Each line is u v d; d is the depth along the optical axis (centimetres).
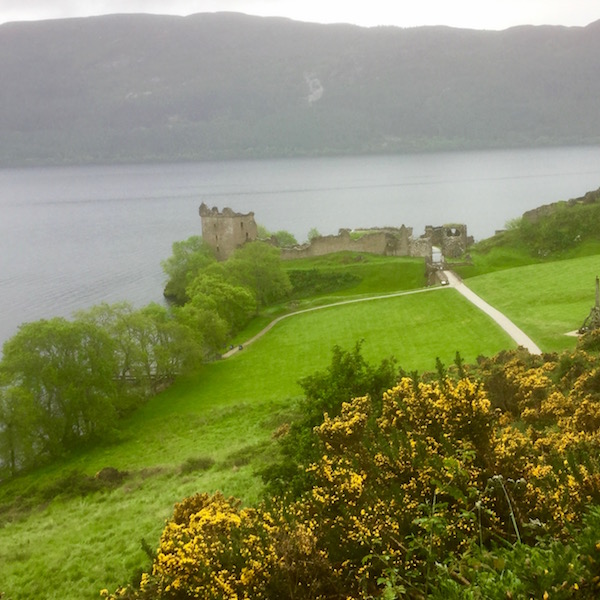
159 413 5388
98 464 4356
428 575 795
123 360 5941
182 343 6134
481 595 678
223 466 3309
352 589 985
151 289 13475
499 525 982
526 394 2528
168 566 1063
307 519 1146
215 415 4859
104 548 2508
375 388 2627
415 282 10038
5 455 4697
